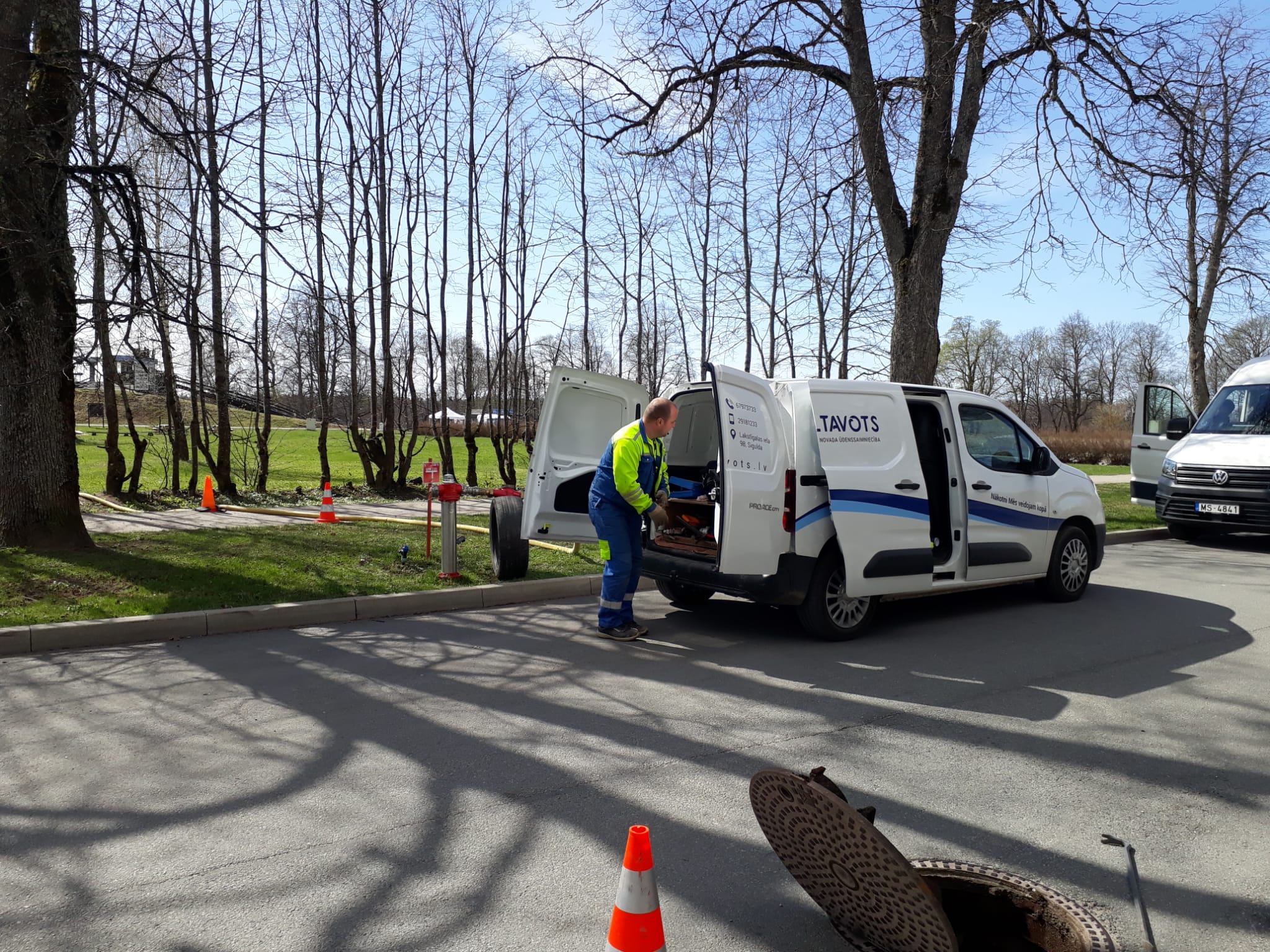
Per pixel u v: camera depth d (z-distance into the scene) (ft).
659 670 19.48
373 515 47.44
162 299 28.86
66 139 27.61
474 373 93.15
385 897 9.87
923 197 40.60
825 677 18.95
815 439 21.47
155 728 15.47
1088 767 13.92
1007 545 25.21
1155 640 22.41
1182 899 10.06
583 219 73.36
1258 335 108.17
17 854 10.84
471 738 15.06
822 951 9.02
